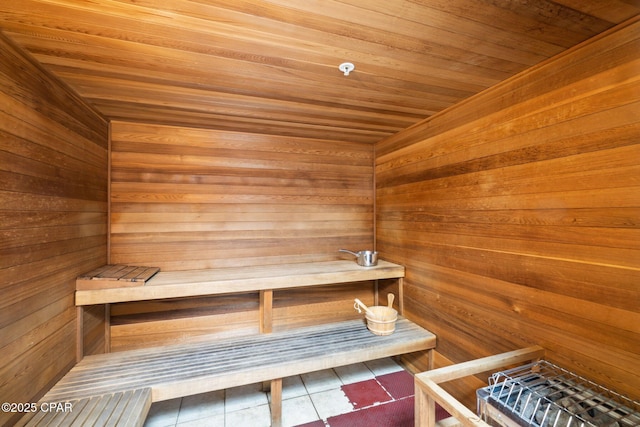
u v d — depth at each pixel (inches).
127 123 82.7
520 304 57.3
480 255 66.6
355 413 72.9
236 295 91.0
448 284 76.1
